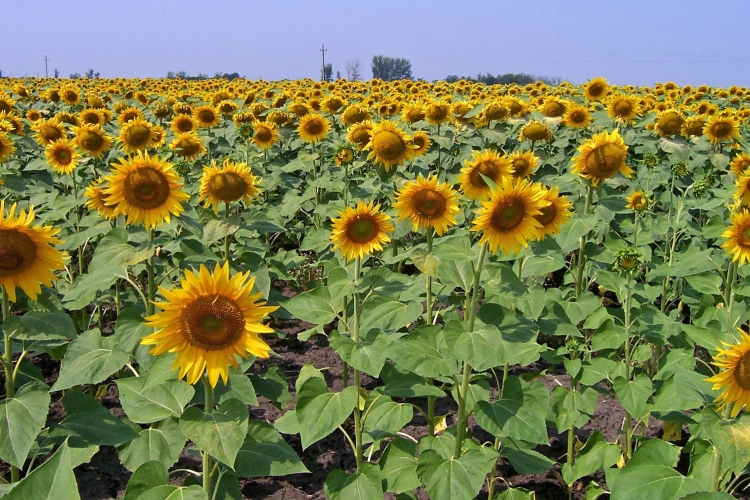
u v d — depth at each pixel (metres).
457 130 5.24
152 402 1.89
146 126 3.86
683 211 3.71
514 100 5.49
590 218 2.56
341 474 1.97
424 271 1.91
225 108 6.55
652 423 2.80
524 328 1.94
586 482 2.45
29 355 3.26
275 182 4.21
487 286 1.95
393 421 2.08
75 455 1.99
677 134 4.96
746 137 6.55
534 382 1.98
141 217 2.26
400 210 2.18
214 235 2.52
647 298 2.73
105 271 2.19
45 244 1.80
